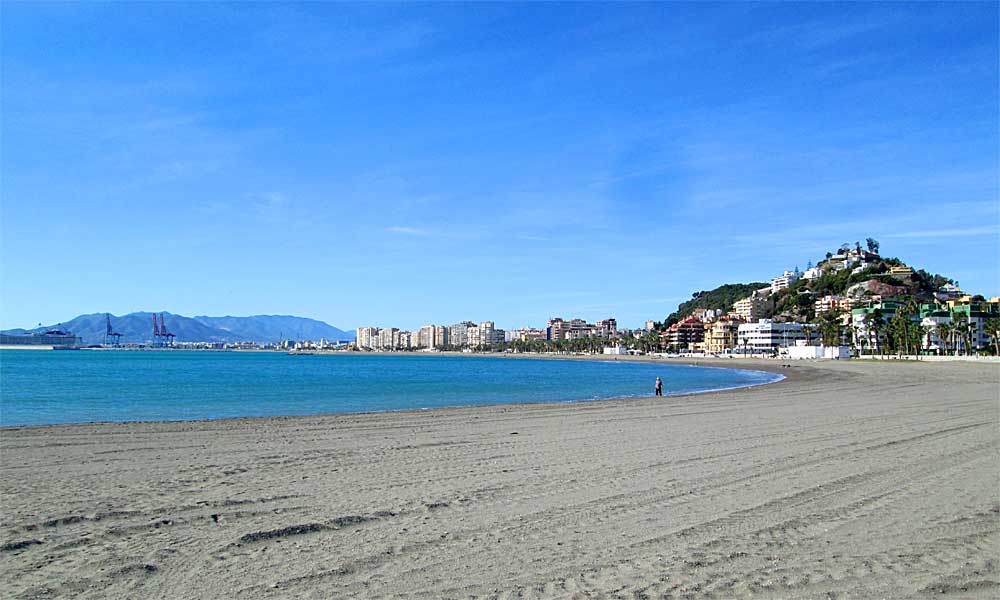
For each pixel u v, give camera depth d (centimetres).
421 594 679
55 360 15000
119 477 1298
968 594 682
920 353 14312
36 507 1041
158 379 6931
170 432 2072
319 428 2203
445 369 11806
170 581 718
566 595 676
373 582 713
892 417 2444
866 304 18925
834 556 797
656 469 1372
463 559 788
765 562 776
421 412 2841
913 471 1328
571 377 8250
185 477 1298
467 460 1501
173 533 899
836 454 1555
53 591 690
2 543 849
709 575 733
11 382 6156
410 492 1152
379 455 1584
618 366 14075
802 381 6041
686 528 916
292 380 6925
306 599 666
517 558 791
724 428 2144
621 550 821
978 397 3538
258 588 697
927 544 843
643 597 670
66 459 1522
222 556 800
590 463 1451
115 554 808
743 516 981
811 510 1016
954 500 1077
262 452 1634
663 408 3011
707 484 1214
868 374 7238
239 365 13212
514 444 1773
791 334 19275
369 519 971
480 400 4075
